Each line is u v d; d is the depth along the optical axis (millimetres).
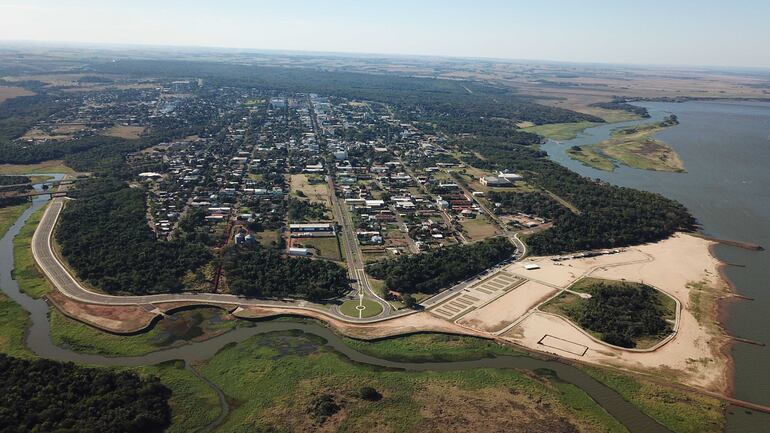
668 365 157000
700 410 138000
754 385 148625
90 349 157375
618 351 163625
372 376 148875
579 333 173250
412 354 160625
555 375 151625
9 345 157500
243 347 161250
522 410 135875
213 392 140125
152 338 164375
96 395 131250
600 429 130125
